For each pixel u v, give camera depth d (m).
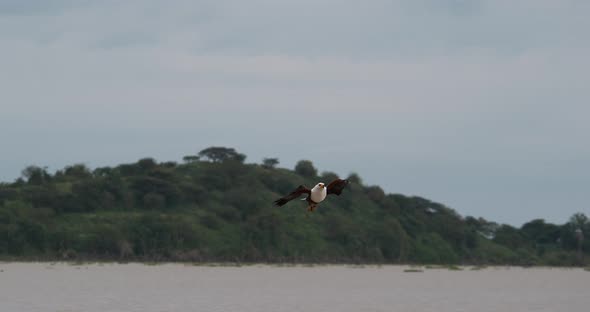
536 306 78.75
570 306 79.25
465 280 130.12
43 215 171.62
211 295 83.12
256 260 176.88
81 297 77.44
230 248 178.50
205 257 172.62
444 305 77.50
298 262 180.38
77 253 163.00
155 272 130.50
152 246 171.25
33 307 68.00
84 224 172.75
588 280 138.25
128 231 173.25
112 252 166.12
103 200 182.50
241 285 101.50
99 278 109.19
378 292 94.06
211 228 184.38
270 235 185.12
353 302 78.56
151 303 72.69
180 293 84.94
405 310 71.88
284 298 81.69
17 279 103.25
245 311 67.75
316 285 105.25
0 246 160.00
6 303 71.00
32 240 163.38
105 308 67.81
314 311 69.44
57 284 95.12
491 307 76.75
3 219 166.00
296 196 30.52
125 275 118.56
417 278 133.38
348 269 166.50
